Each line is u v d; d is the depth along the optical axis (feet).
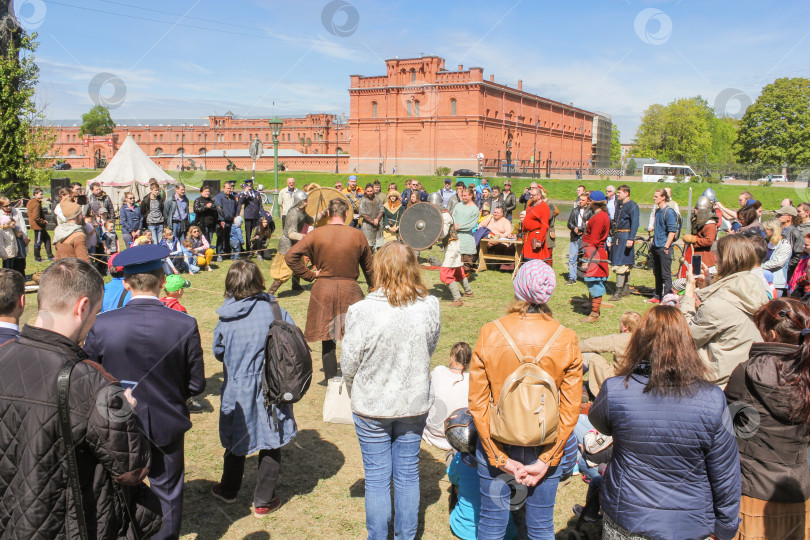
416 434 9.26
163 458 8.68
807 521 8.10
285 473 12.94
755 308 10.43
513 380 7.61
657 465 6.92
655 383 6.90
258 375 10.85
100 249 38.58
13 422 5.79
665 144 165.48
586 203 34.35
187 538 10.43
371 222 37.76
